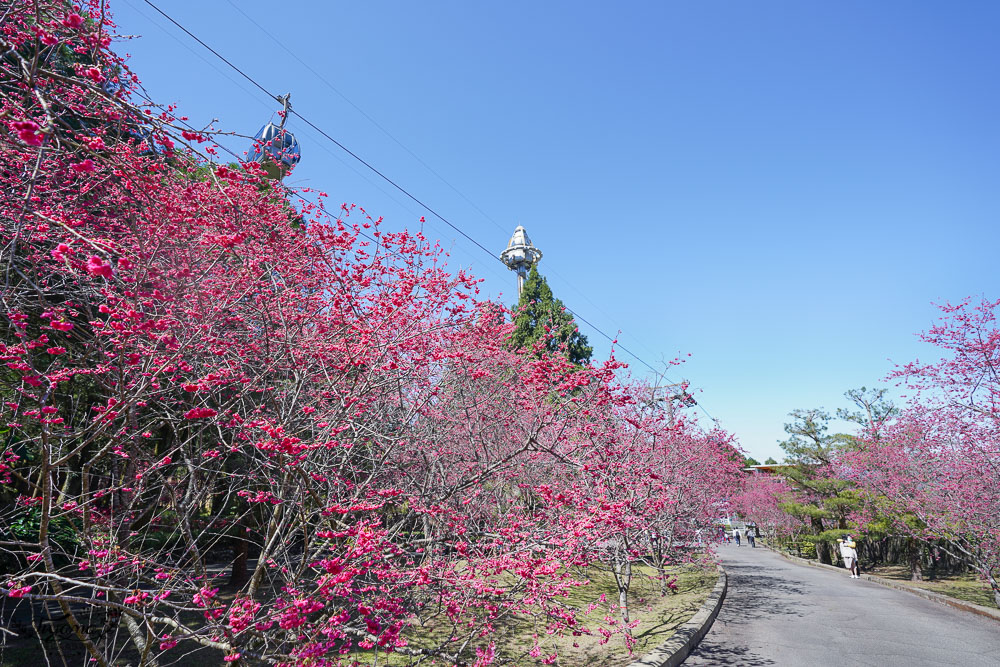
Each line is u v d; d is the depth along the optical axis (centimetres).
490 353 657
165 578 385
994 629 922
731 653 754
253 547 1098
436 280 603
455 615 450
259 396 502
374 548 353
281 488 409
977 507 1191
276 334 475
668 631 796
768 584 1466
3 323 429
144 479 427
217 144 382
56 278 470
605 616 859
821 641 823
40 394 348
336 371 474
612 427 765
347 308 499
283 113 584
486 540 542
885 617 1014
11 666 529
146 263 363
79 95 368
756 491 2891
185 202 434
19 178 402
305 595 356
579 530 494
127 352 374
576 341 2269
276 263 498
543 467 831
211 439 575
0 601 338
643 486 731
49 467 312
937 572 1994
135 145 410
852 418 2208
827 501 2186
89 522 368
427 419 629
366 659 562
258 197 496
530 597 492
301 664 313
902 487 1497
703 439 1512
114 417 334
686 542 1204
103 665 349
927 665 700
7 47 312
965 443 1216
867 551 2417
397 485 574
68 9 349
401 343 502
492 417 700
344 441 498
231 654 312
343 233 609
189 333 411
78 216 440
